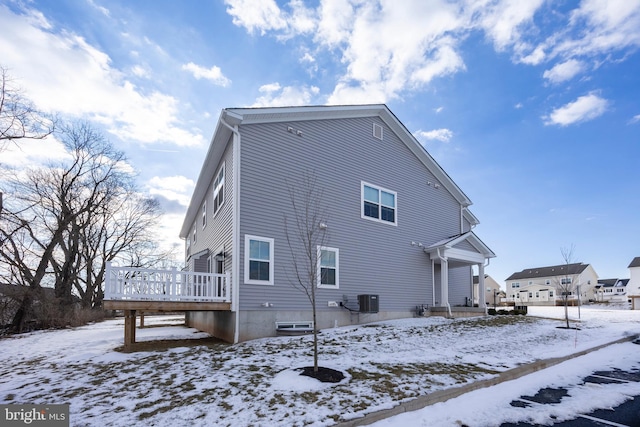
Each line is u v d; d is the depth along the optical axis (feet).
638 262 144.46
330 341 29.30
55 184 71.26
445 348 27.02
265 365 21.54
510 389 17.88
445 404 15.43
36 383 19.54
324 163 40.14
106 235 103.30
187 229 72.84
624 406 15.80
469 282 59.93
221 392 16.56
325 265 38.04
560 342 31.01
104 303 26.84
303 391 16.43
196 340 34.71
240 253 32.35
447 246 46.42
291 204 36.47
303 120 39.06
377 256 43.27
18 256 58.70
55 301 63.31
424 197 51.42
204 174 45.32
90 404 15.52
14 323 55.16
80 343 35.83
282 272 34.63
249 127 34.94
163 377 19.51
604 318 55.98
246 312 31.86
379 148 46.44
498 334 33.96
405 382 17.85
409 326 37.29
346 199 41.42
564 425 13.57
